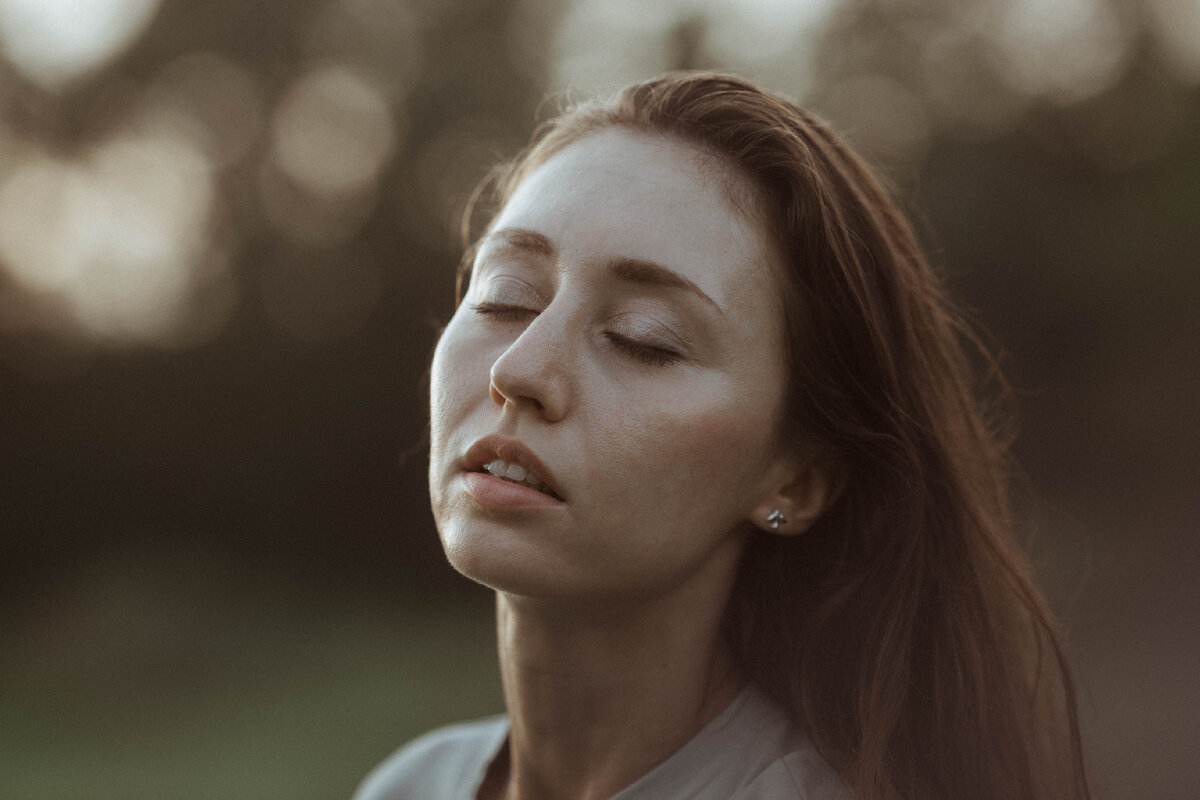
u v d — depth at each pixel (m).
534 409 1.46
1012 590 1.88
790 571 1.80
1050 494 15.21
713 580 1.69
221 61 19.56
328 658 12.68
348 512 18.00
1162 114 17.34
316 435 18.05
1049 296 16.05
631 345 1.53
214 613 14.09
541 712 1.69
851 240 1.73
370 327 18.45
